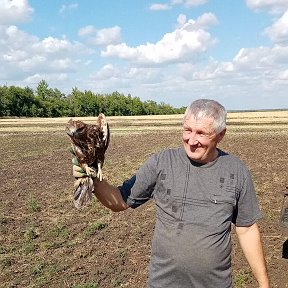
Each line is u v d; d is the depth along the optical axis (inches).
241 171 147.3
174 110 5319.9
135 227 475.2
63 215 525.7
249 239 151.9
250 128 1726.1
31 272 358.9
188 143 141.7
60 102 4338.1
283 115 2878.9
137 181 149.9
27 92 4131.4
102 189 144.5
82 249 410.6
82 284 335.3
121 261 379.9
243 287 317.4
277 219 475.2
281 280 328.5
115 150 1190.9
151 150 1163.3
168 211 145.0
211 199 142.4
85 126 128.9
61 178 772.6
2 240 434.6
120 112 4680.1
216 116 139.3
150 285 146.9
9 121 2851.9
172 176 146.0
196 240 140.3
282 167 803.4
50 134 1697.8
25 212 540.4
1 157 1075.3
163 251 143.9
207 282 141.3
